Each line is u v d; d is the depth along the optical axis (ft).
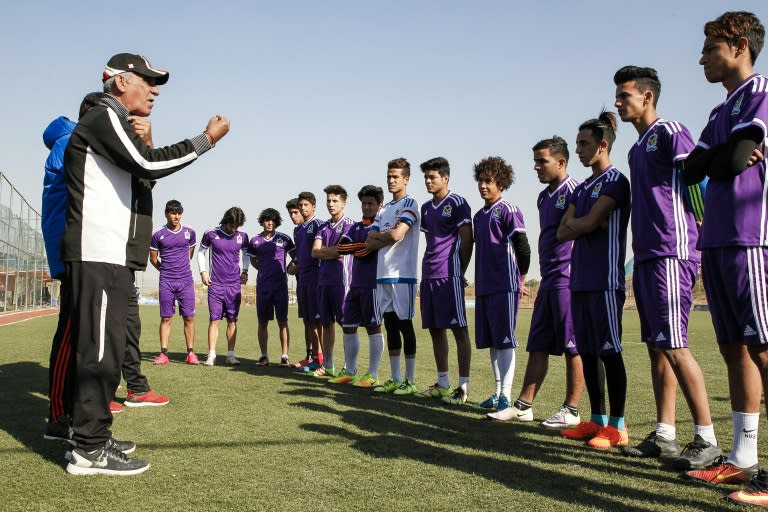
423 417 14.84
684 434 13.01
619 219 12.49
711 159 9.14
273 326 54.95
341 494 8.62
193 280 26.00
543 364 14.88
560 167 14.99
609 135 12.92
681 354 10.51
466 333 17.80
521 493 8.79
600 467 10.38
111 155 10.07
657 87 11.40
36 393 16.78
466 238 18.07
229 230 25.86
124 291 10.35
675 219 10.65
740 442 9.39
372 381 20.44
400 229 18.80
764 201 8.86
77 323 9.89
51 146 12.34
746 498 8.36
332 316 23.58
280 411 14.94
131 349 15.40
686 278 10.65
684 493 8.91
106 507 8.00
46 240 11.66
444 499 8.46
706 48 9.47
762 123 8.49
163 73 11.30
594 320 12.53
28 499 8.30
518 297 16.38
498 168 16.51
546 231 14.85
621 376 12.19
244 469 9.84
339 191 23.63
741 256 8.89
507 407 15.58
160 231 25.18
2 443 11.39
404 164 19.95
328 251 21.71
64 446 11.19
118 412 14.60
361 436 12.42
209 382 20.02
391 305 19.19
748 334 8.89
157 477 9.39
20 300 78.79
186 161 10.61
